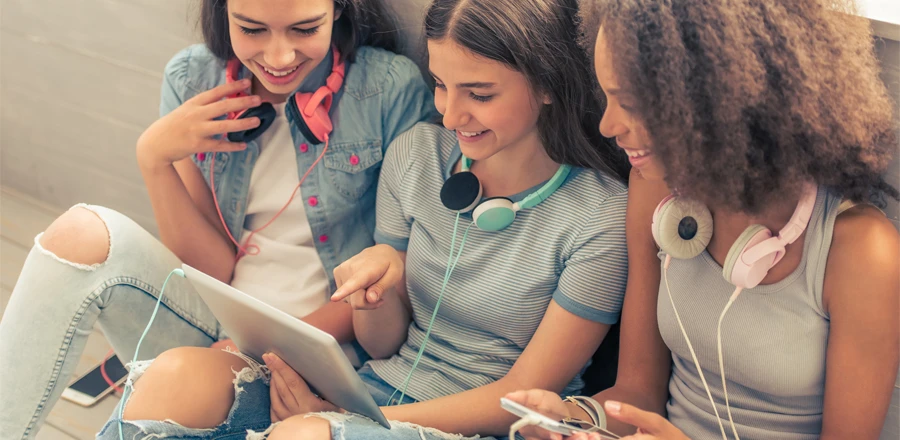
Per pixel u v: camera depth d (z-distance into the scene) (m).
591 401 1.21
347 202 1.54
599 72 1.02
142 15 1.89
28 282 1.33
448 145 1.41
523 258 1.30
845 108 0.98
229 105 1.43
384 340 1.44
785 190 0.99
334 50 1.51
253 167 1.54
